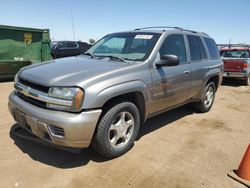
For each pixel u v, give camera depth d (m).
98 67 3.78
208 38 6.40
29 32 10.16
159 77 4.30
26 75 3.76
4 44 9.58
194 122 5.66
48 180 3.24
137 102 4.13
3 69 9.62
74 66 3.87
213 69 6.17
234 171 3.61
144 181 3.31
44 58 10.73
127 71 3.81
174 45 4.89
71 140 3.24
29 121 3.48
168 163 3.78
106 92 3.39
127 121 3.94
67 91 3.23
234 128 5.46
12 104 3.84
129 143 4.00
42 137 3.45
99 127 3.52
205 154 4.12
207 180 3.40
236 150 4.34
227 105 7.57
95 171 3.48
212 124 5.61
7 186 3.09
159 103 4.47
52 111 3.29
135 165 3.67
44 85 3.36
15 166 3.50
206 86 6.21
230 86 11.51
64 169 3.49
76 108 3.22
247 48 12.36
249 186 3.30
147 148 4.22
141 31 4.93
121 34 5.09
